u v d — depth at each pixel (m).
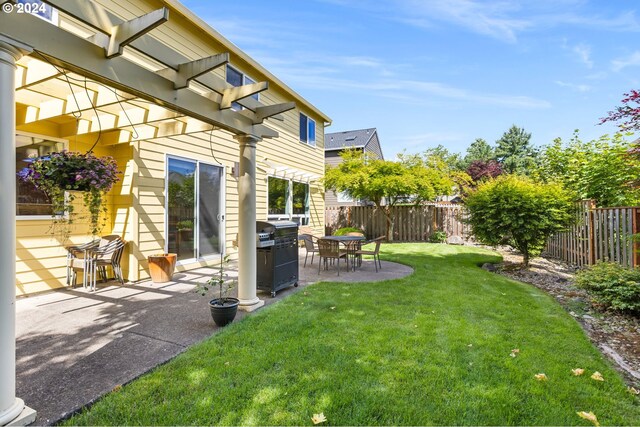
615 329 3.62
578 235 7.22
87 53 2.29
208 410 2.10
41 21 2.04
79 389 2.34
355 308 4.14
